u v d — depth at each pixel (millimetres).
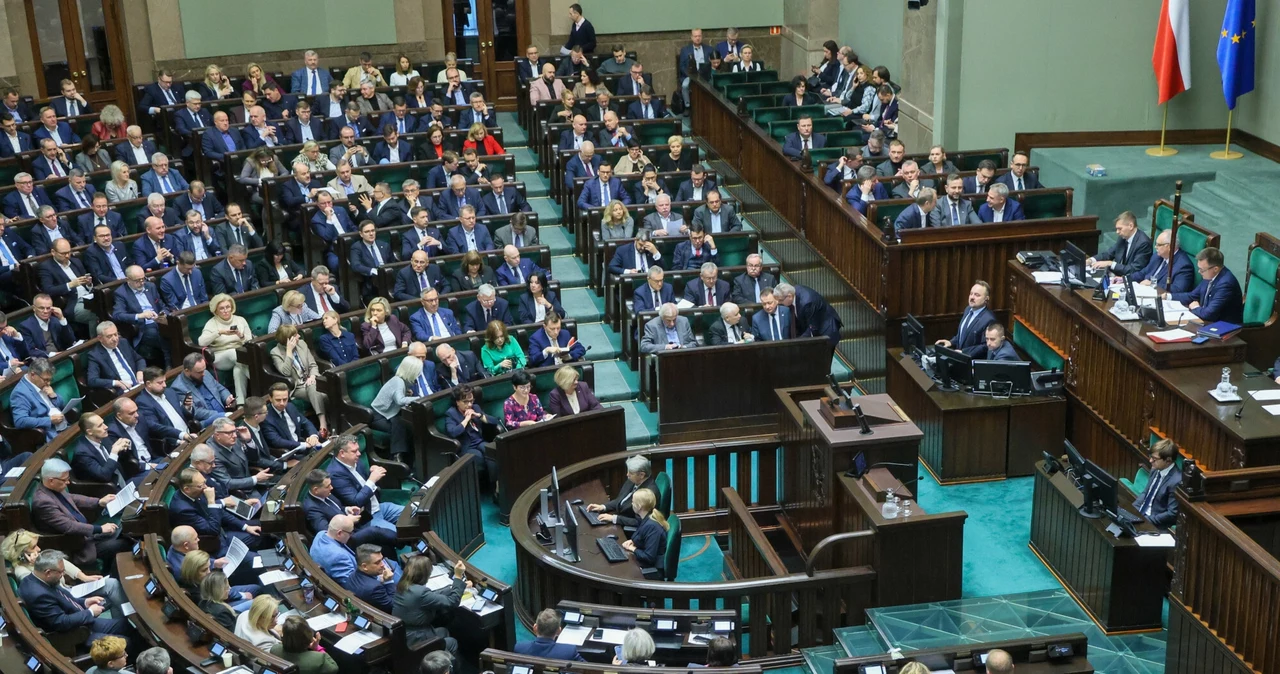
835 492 9109
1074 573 9164
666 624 8023
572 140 16359
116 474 9992
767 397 11891
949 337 12234
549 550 9211
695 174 14648
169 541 9133
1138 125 15719
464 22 21250
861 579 8578
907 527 8516
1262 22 14789
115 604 8539
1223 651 7277
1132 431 10117
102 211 13898
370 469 10281
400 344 11938
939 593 8734
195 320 12109
